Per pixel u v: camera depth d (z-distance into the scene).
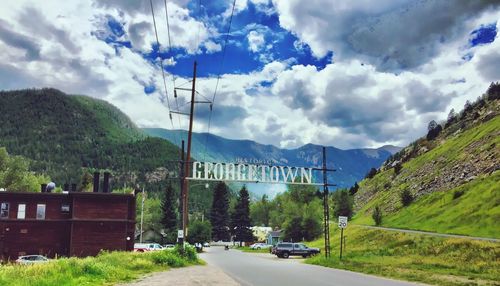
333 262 38.28
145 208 123.75
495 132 122.25
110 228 61.78
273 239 129.12
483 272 30.02
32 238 60.88
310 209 117.56
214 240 171.50
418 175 140.50
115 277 22.17
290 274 27.97
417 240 65.12
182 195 40.53
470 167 111.44
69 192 62.00
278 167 43.06
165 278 23.16
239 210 164.00
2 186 103.25
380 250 59.72
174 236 113.56
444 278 24.94
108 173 66.62
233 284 20.80
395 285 21.16
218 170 41.09
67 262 22.41
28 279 16.84
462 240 55.72
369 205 151.50
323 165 44.88
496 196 82.38
